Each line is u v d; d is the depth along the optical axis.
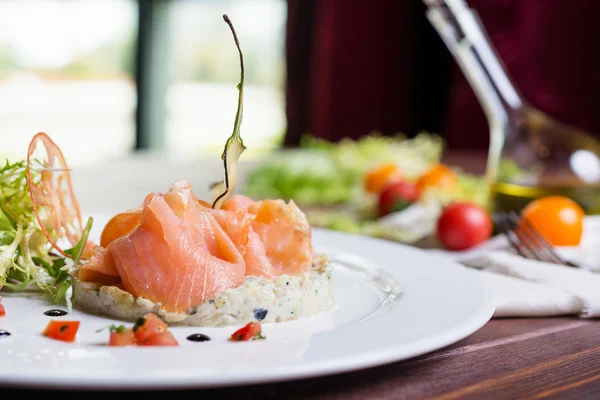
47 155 0.48
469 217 0.62
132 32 1.53
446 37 0.64
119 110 1.57
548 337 0.43
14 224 0.47
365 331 0.40
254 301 0.43
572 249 0.57
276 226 0.46
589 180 0.63
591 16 1.25
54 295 0.45
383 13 1.55
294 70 1.55
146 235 0.43
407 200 0.73
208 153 1.59
